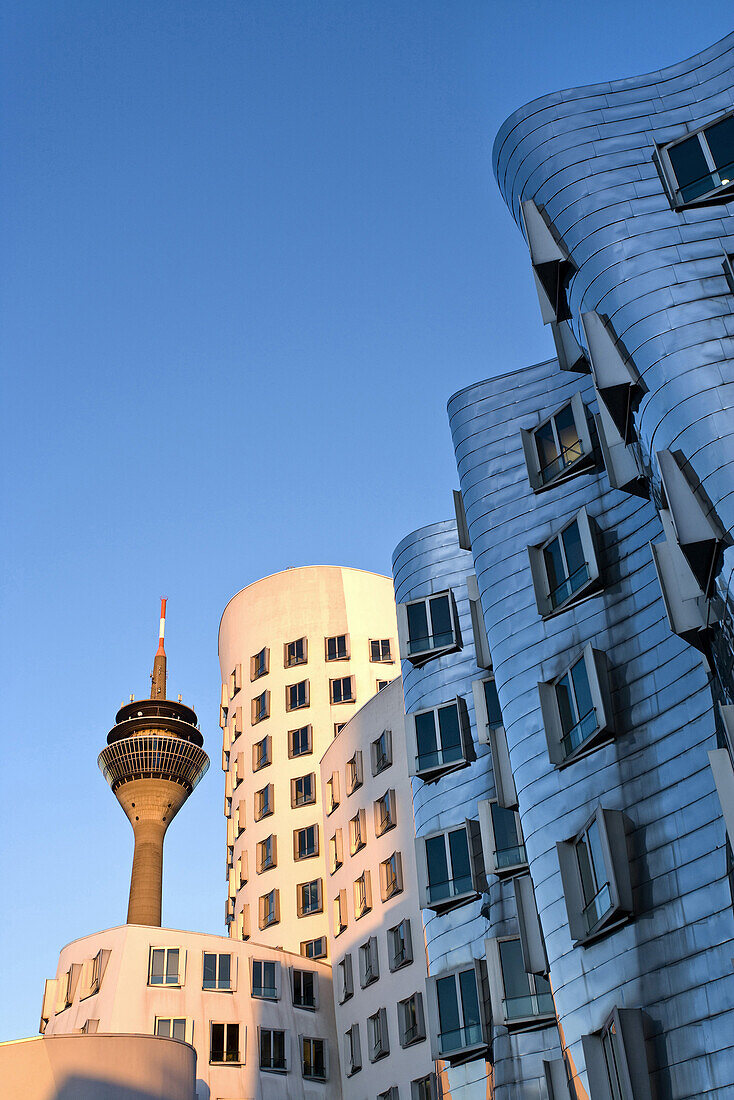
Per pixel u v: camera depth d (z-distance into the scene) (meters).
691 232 28.53
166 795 125.19
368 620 80.19
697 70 31.67
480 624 41.66
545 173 32.12
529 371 37.25
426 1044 49.03
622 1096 24.52
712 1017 23.31
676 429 25.67
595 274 29.45
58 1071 41.47
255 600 83.06
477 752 42.53
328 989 60.25
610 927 26.45
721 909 23.97
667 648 27.73
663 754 26.86
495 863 37.84
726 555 23.89
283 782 73.75
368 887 56.00
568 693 30.36
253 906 70.31
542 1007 34.81
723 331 26.44
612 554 30.77
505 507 35.19
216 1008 56.47
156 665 139.50
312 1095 56.12
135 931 57.84
